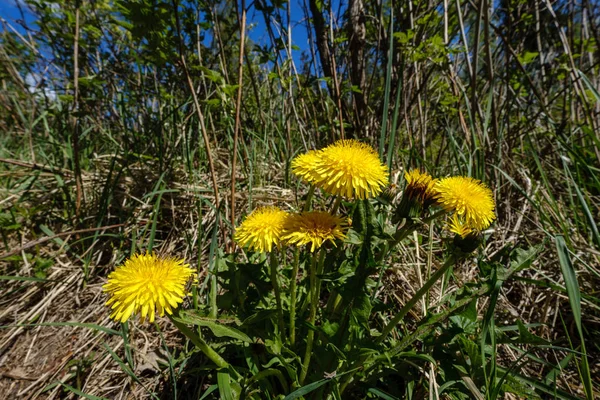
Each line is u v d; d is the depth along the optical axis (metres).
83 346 0.26
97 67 0.49
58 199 0.38
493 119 0.39
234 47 0.48
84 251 0.34
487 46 0.33
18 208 0.34
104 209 0.33
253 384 0.19
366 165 0.16
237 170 0.41
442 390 0.18
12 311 0.29
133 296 0.14
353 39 0.40
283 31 0.37
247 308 0.22
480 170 0.35
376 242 0.17
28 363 0.25
